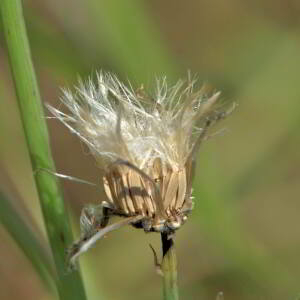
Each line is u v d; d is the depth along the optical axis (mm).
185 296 203
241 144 220
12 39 100
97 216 96
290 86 219
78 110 98
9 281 205
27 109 102
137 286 212
